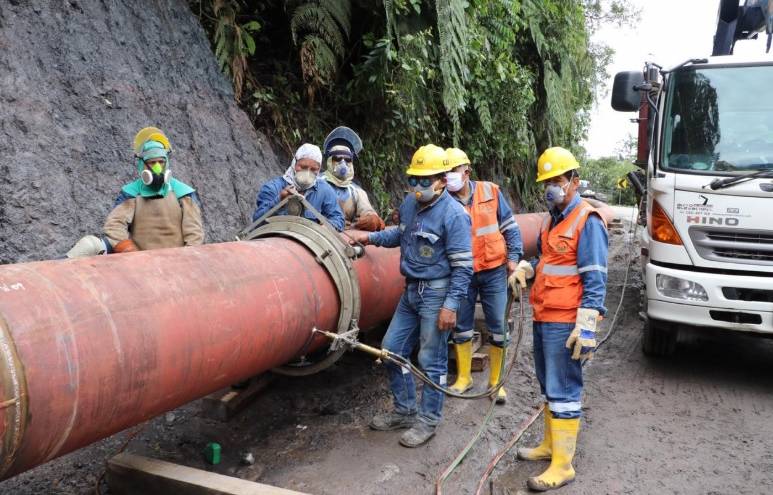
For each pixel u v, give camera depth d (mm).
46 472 3176
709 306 4699
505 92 10047
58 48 4512
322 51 6105
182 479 2838
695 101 5184
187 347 2400
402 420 3900
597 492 3240
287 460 3488
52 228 4094
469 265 3596
